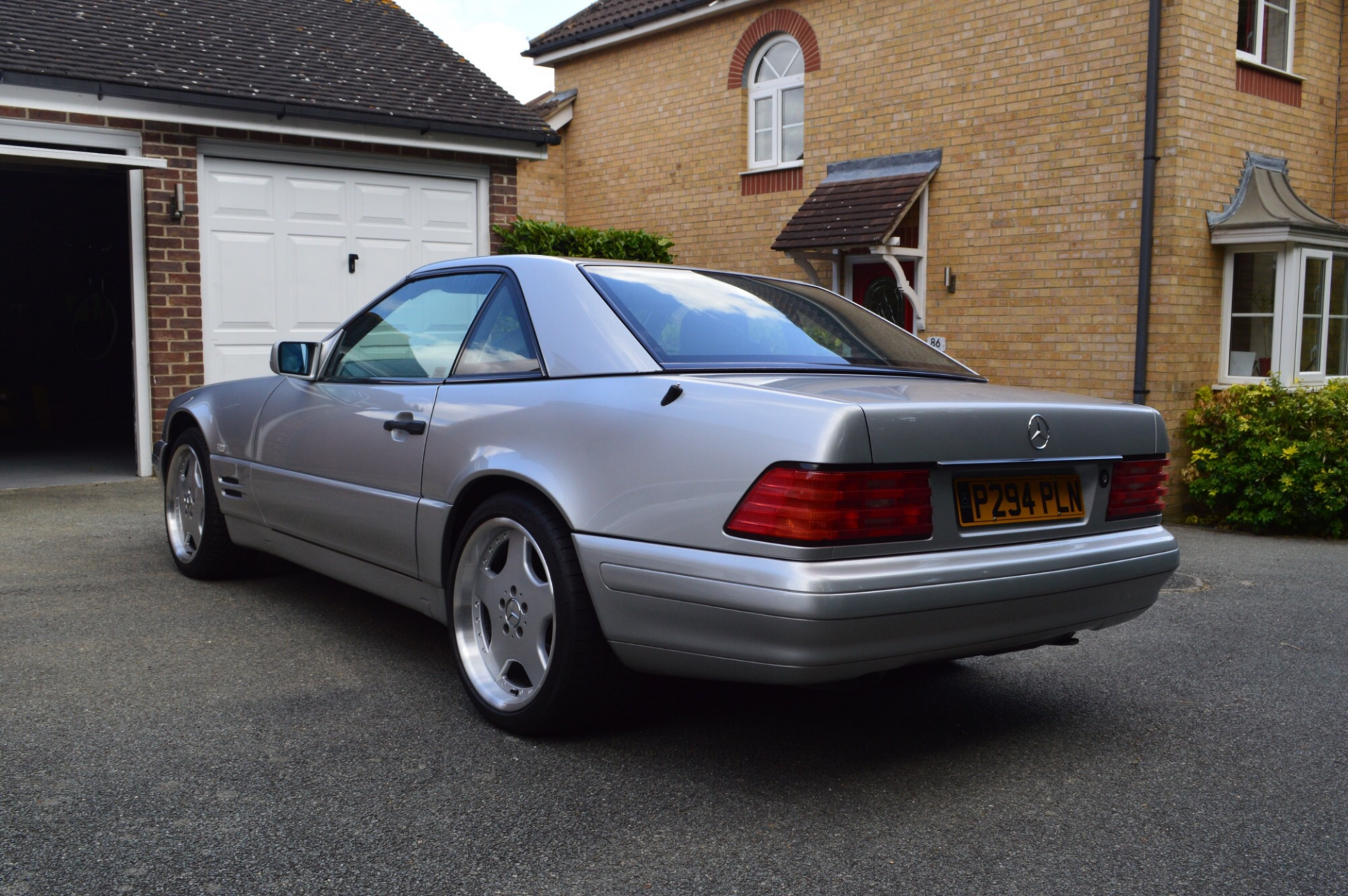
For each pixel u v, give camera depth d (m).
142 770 3.04
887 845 2.69
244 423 4.91
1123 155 9.45
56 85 8.16
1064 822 2.84
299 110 9.20
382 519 3.93
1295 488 8.27
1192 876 2.55
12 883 2.40
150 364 8.97
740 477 2.77
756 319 3.68
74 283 14.20
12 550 6.09
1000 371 10.49
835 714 3.67
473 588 3.55
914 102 11.14
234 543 5.23
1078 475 3.25
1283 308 9.29
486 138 10.43
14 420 13.68
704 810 2.87
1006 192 10.35
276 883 2.43
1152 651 4.62
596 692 3.19
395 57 11.23
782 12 12.45
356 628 4.56
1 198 13.66
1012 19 10.21
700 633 2.83
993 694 3.96
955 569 2.84
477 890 2.42
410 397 3.88
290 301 9.66
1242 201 9.59
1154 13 9.09
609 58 14.81
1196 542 8.03
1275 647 4.73
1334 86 10.77
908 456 2.79
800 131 12.62
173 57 9.34
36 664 3.98
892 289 11.54
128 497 8.02
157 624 4.57
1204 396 9.27
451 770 3.09
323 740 3.29
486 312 3.80
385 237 10.16
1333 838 2.78
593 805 2.88
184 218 9.02
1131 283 9.42
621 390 3.14
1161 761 3.31
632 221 14.69
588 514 3.08
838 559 2.70
